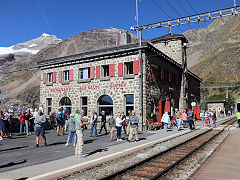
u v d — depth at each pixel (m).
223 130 19.41
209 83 136.50
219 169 6.57
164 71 22.58
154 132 16.88
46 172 6.42
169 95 23.61
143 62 18.52
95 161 7.71
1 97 195.62
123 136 14.78
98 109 20.80
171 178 5.91
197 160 8.01
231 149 10.04
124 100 19.27
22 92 192.50
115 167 6.97
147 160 7.52
